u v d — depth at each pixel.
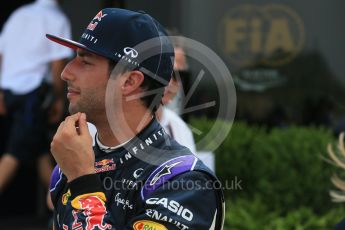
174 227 7.44
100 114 7.84
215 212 7.77
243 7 25.16
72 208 7.48
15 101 21.97
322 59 25.03
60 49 21.61
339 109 24.92
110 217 7.48
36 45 21.84
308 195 20.84
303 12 25.09
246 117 25.03
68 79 7.88
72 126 7.64
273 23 25.19
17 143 22.17
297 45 25.09
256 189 21.25
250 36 25.17
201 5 25.09
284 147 21.41
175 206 7.48
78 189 7.50
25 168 28.75
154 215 7.46
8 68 22.12
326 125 24.95
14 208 28.97
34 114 21.89
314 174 20.83
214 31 25.17
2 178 22.30
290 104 25.09
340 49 24.98
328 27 25.03
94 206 7.43
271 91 25.11
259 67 25.14
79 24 24.56
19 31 21.97
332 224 18.86
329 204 20.67
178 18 24.95
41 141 22.22
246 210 19.88
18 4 28.12
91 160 7.61
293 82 25.09
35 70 21.94
